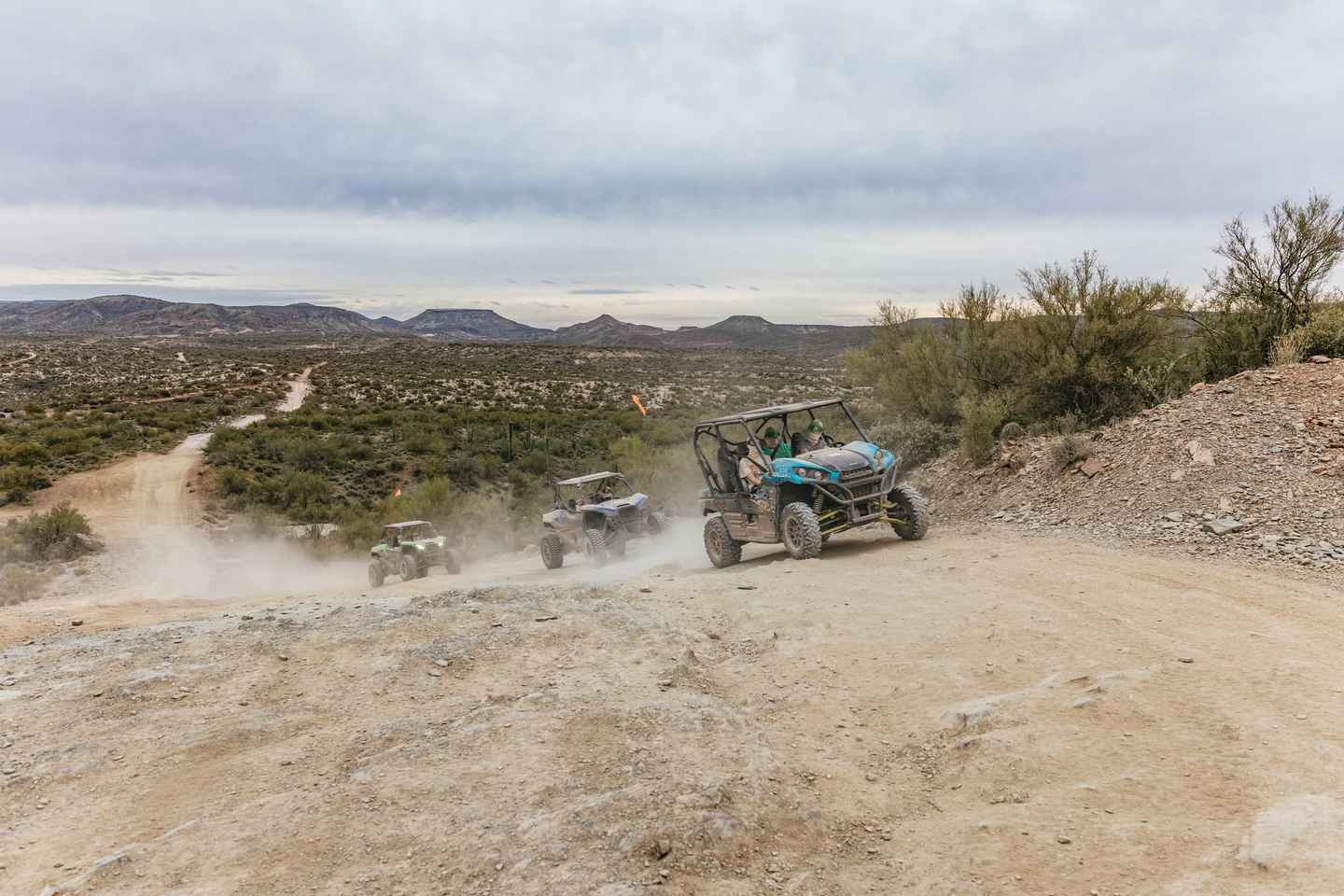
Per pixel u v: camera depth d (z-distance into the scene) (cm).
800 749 429
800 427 1166
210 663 639
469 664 600
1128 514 877
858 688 506
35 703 573
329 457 4797
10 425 5869
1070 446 1066
